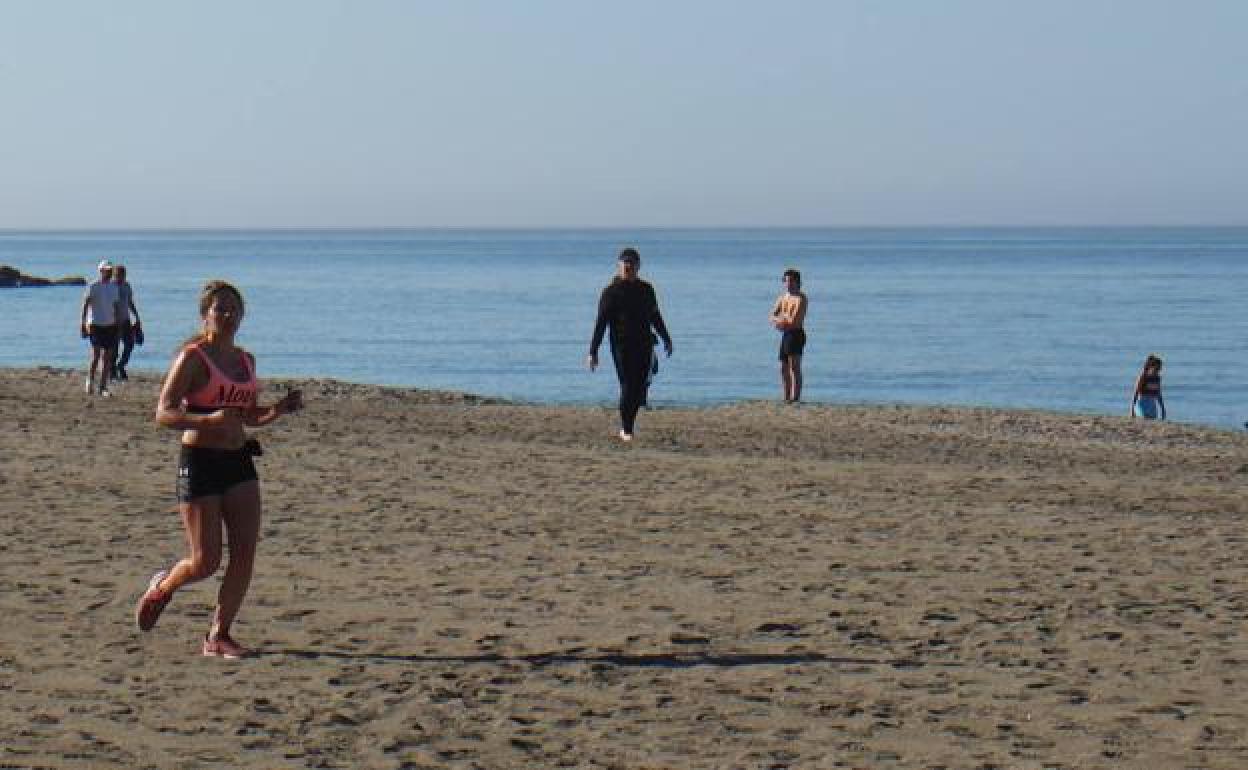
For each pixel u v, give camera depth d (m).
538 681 14.84
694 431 40.59
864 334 118.12
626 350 36.72
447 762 12.41
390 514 24.34
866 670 15.38
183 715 13.54
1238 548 22.58
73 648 15.72
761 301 164.38
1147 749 12.96
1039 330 123.00
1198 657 16.00
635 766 12.35
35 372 53.03
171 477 27.30
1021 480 30.72
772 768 12.34
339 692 14.34
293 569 19.88
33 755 12.28
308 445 33.22
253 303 155.50
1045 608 18.27
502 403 52.41
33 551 20.52
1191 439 44.50
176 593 18.34
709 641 16.50
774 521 24.55
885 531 23.78
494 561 20.67
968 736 13.27
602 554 21.34
